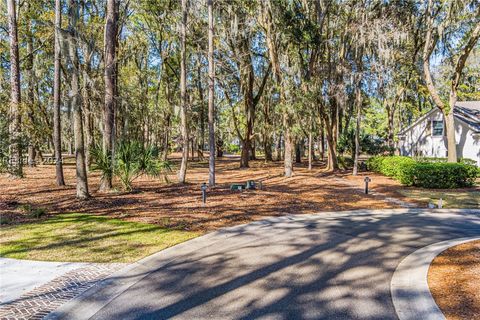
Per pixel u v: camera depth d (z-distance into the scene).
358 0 21.47
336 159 27.45
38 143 18.03
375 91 24.58
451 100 20.62
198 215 10.88
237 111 36.31
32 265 6.56
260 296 5.27
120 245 7.82
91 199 13.16
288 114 21.80
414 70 25.44
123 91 21.94
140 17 26.58
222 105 38.81
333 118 27.16
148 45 28.88
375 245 7.86
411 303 4.93
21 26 21.64
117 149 14.79
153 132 33.97
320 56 25.58
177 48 26.91
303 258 7.01
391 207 12.63
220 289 5.53
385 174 23.14
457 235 8.65
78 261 6.80
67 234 8.58
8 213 10.74
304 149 50.78
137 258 7.01
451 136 20.58
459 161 23.67
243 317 4.62
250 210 11.79
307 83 21.70
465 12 19.22
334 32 24.58
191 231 9.07
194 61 29.58
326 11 22.17
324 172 25.50
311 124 24.61
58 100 16.89
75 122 13.12
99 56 21.31
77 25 15.13
